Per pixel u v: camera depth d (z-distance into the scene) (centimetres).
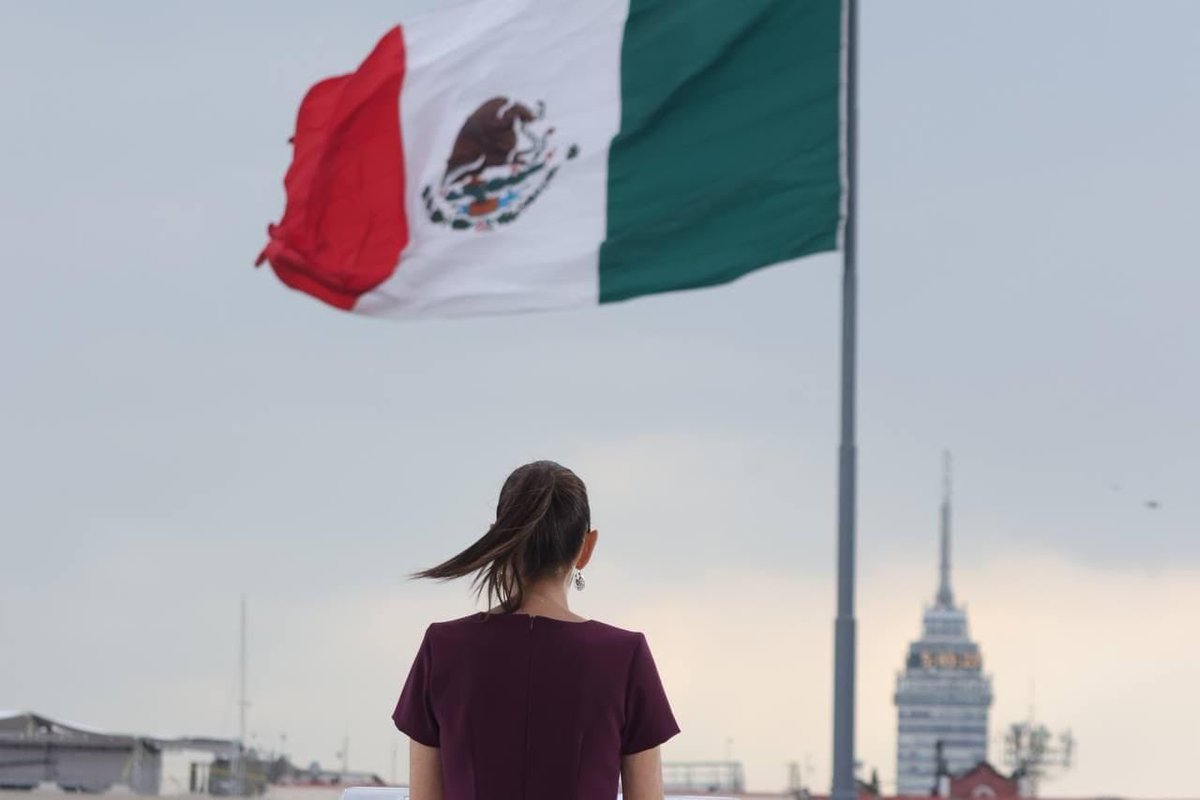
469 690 773
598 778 772
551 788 767
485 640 777
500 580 788
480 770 769
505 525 781
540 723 770
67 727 9906
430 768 790
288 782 11294
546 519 783
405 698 795
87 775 9856
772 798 11038
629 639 786
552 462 802
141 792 9931
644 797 788
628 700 780
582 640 778
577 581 812
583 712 771
